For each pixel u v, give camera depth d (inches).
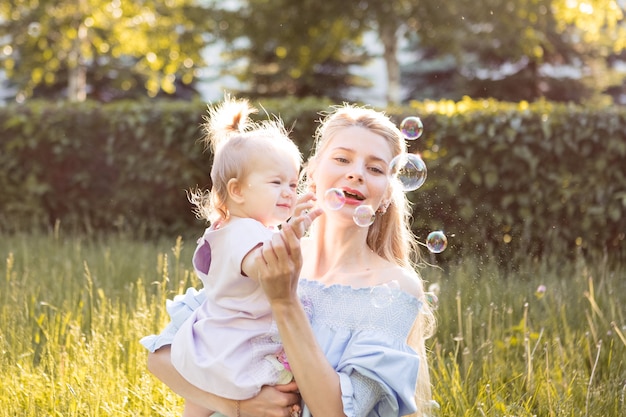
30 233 331.3
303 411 83.7
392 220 96.0
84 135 326.6
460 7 594.9
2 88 998.4
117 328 156.3
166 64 649.0
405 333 85.7
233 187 89.0
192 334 87.2
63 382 132.0
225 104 99.9
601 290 190.4
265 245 79.1
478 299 184.7
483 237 264.5
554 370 143.1
